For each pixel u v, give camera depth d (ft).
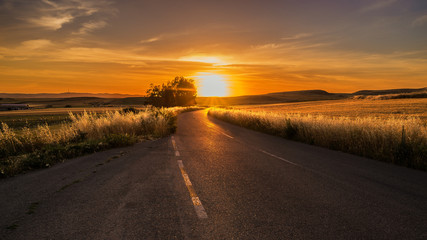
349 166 20.70
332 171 18.72
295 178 16.51
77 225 9.14
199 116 127.03
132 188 13.61
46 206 10.92
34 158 19.17
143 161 21.13
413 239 8.71
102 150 26.81
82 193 12.66
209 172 17.78
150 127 44.57
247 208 11.19
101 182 14.66
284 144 34.42
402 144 22.39
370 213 10.89
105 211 10.44
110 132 36.99
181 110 189.78
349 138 29.27
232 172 17.92
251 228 9.25
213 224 9.50
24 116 161.79
